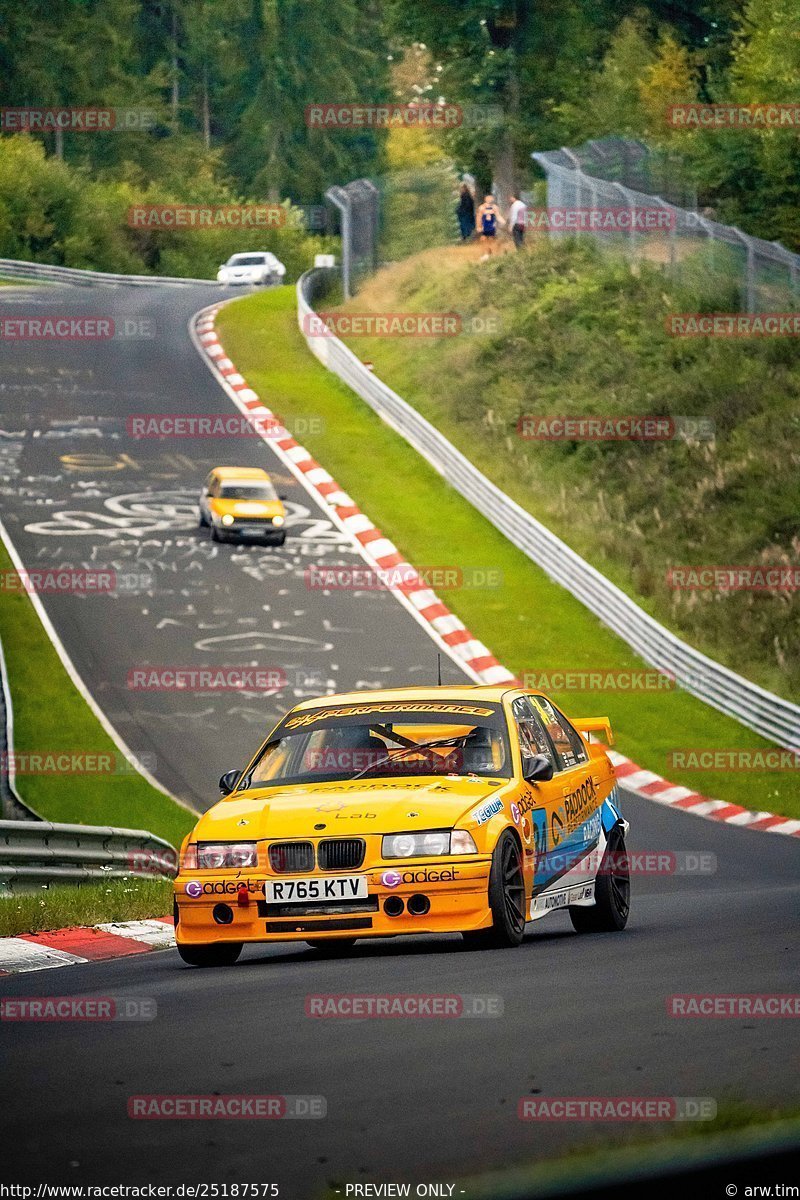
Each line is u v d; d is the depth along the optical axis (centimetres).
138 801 8244
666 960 2867
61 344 18912
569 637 11431
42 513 13100
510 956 3014
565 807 3581
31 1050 2127
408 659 10625
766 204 18038
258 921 3138
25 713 9412
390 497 14062
